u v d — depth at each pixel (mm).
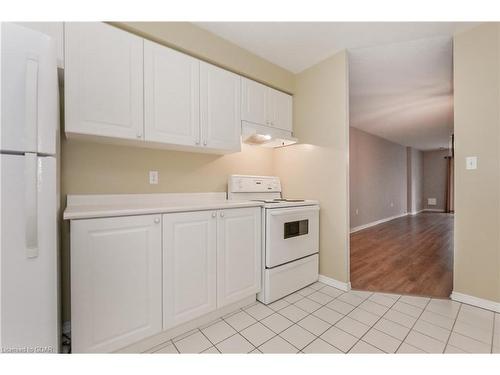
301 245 2162
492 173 1766
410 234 4648
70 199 1555
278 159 2822
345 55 2199
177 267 1448
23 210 843
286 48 2174
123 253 1251
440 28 1896
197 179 2188
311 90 2482
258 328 1574
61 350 1277
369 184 5586
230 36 1991
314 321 1655
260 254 1930
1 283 820
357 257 3199
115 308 1228
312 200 2457
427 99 3449
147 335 1329
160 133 1627
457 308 1818
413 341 1425
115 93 1446
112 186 1722
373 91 3160
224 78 2006
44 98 880
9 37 818
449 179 8188
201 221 1564
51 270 905
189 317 1497
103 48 1406
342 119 2217
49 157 897
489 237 1781
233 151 2127
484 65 1798
